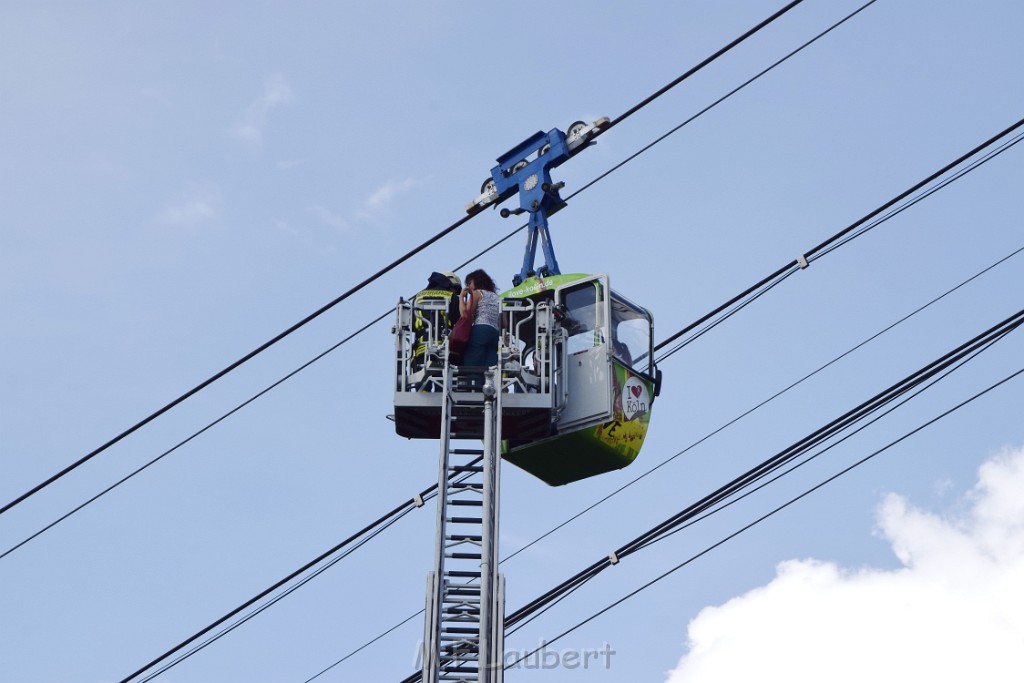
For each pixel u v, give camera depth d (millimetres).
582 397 43469
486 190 50781
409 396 39938
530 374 41031
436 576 36219
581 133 48938
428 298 40906
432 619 35719
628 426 44062
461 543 37312
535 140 50031
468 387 40125
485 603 35594
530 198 49469
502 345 40219
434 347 39875
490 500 37188
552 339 42062
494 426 38562
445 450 38219
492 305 40719
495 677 34875
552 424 43062
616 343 44438
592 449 43625
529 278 46656
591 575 43219
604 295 44312
